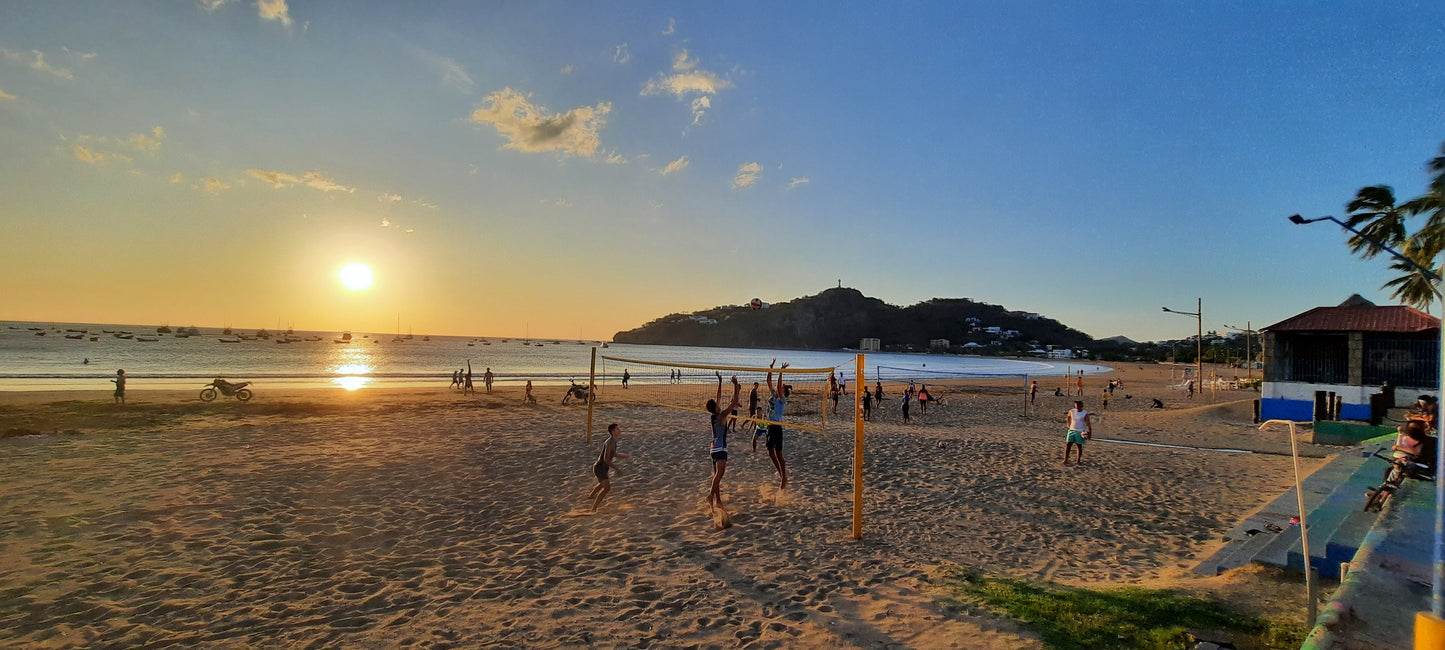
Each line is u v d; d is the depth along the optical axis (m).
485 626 4.93
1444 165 20.50
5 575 5.95
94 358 55.44
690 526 7.88
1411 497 5.95
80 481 9.74
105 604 5.32
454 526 7.82
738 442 14.93
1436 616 2.27
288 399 24.45
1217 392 40.34
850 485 10.44
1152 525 8.36
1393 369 18.12
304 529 7.56
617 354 129.25
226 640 4.70
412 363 69.50
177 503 8.52
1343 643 3.06
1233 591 5.15
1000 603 5.12
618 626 4.91
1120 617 4.64
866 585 5.78
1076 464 12.84
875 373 74.44
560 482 10.37
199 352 70.75
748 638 4.65
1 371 39.03
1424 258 21.56
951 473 11.67
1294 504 8.43
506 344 181.00
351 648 4.55
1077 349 198.00
